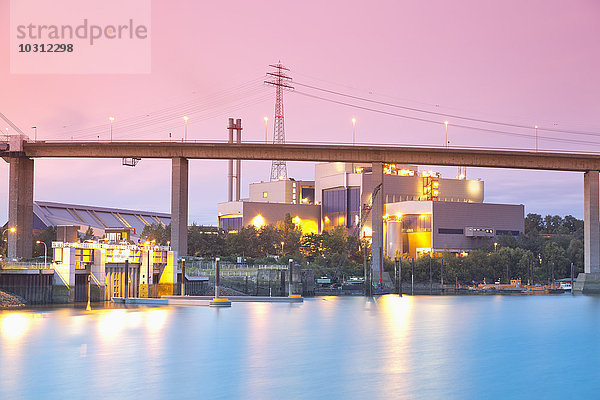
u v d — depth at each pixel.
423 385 68.81
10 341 97.19
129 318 129.12
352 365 79.44
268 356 85.75
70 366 78.00
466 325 124.19
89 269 163.62
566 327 121.88
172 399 62.66
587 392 66.38
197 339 100.62
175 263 185.75
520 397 64.44
